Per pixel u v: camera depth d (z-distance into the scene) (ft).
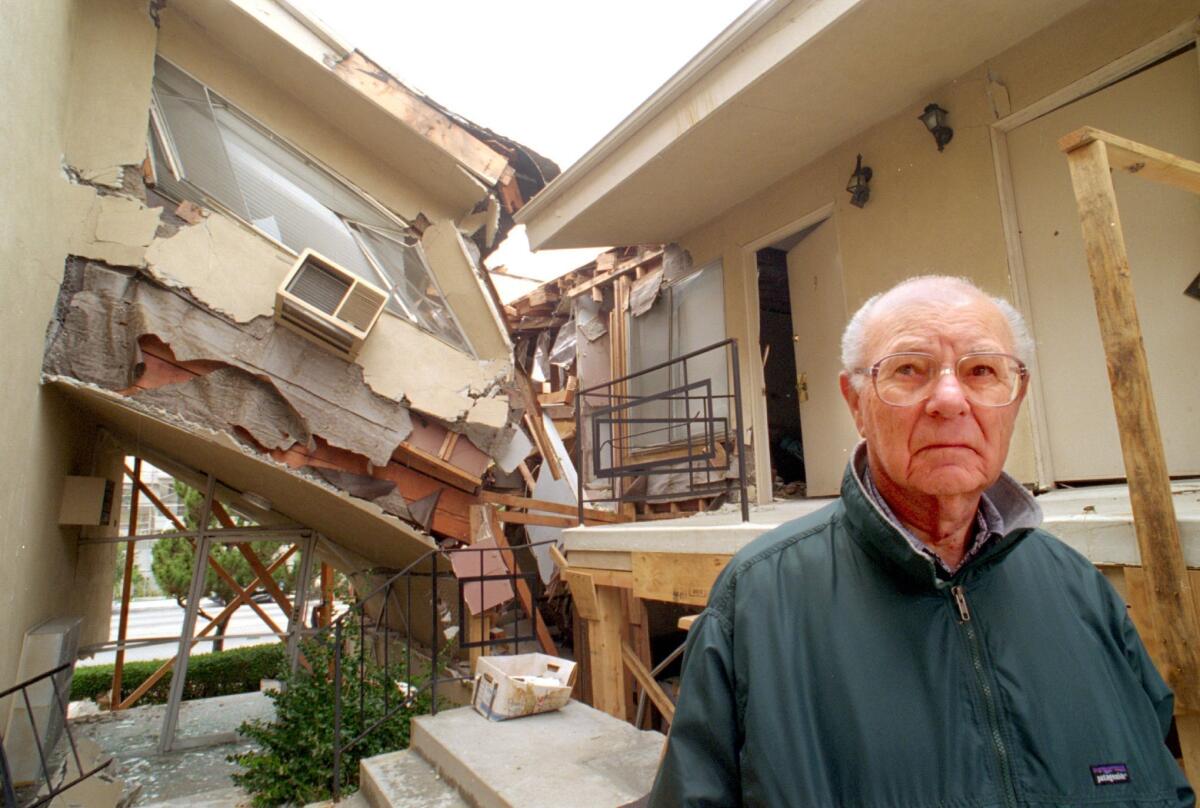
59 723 14.52
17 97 11.71
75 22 15.01
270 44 17.10
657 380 23.13
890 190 15.37
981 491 3.65
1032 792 3.13
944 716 3.25
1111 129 11.80
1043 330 12.57
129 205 15.02
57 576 16.69
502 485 21.68
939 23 12.46
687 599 11.10
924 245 14.51
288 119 18.54
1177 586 5.51
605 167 18.60
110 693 26.53
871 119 15.67
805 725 3.33
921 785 3.13
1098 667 3.47
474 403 17.99
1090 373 11.87
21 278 12.35
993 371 3.69
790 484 20.76
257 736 14.38
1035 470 12.30
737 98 14.56
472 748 10.47
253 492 20.58
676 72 15.39
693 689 3.72
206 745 18.38
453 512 17.98
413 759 11.73
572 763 9.73
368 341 16.94
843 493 3.82
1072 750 3.20
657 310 23.65
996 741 3.22
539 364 36.42
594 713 12.27
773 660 3.49
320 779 13.28
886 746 3.19
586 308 30.19
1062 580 3.81
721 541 10.44
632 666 13.15
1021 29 12.71
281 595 21.33
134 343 14.52
